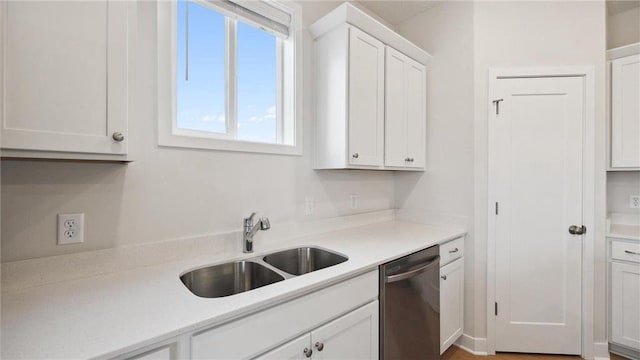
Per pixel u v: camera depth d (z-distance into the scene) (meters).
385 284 1.42
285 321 1.02
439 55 2.31
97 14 0.92
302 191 1.88
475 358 2.01
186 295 0.97
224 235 1.49
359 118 1.78
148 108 1.26
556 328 2.01
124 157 0.99
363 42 1.80
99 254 1.14
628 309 1.94
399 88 2.07
